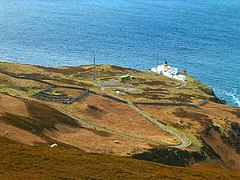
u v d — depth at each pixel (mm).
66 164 73062
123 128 145375
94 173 70312
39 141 94500
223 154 151375
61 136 113750
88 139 117875
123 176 71250
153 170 79688
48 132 110938
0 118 100875
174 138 142750
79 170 70500
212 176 83500
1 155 71250
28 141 91438
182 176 78875
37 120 115688
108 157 84188
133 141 128000
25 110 121312
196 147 138250
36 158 73250
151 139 136125
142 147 120438
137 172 75875
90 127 136500
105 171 72312
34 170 67188
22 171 65875
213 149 148375
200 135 151375
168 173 79125
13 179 61219
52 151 80500
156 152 119562
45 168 68875
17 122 102750
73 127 127125
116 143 119625
